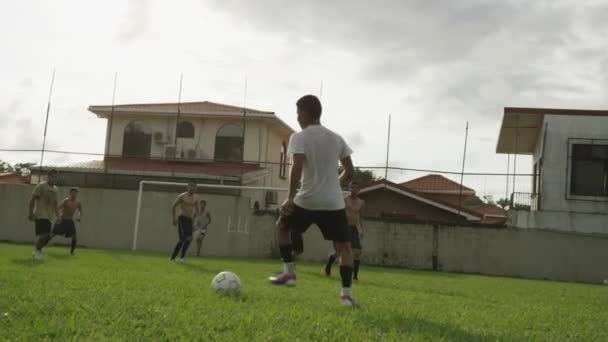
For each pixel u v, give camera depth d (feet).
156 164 105.60
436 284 39.63
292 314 14.38
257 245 79.82
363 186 95.25
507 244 76.59
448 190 99.19
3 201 82.12
